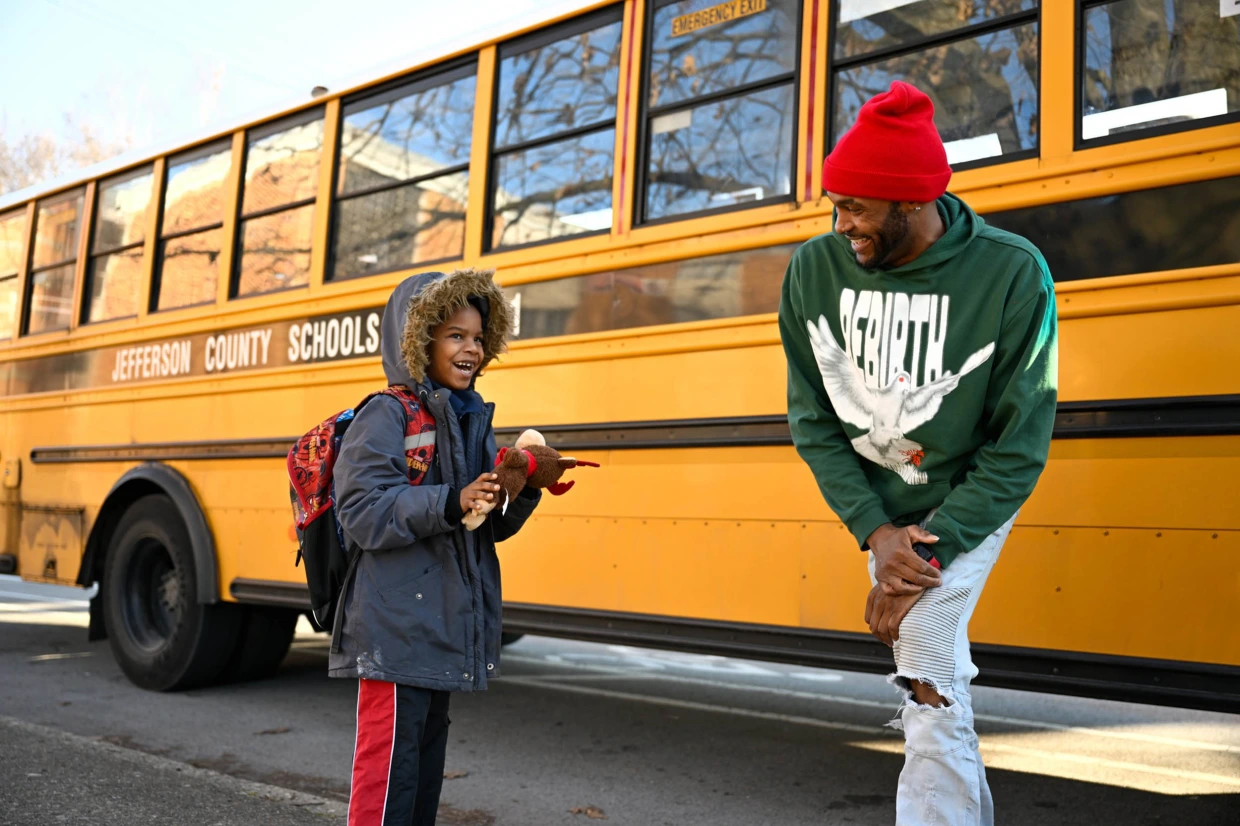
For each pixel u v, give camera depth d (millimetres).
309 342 5344
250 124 5879
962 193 3387
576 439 4266
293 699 5695
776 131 3854
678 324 4008
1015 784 4312
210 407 5805
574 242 4371
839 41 3744
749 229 3846
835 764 4559
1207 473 2838
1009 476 2232
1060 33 3236
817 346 2506
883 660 3371
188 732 4934
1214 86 2980
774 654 3615
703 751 4777
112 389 6504
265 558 5328
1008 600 3107
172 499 5770
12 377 7418
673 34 4199
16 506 7129
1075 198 3150
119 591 6031
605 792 4062
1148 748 4996
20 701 5590
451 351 2484
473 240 4750
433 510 2250
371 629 2299
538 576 4324
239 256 5895
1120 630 2930
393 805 2270
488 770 4379
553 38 4594
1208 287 2887
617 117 4301
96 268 6867
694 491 3885
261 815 3459
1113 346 3023
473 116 4840
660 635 3908
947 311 2309
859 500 2379
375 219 5223
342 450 2373
